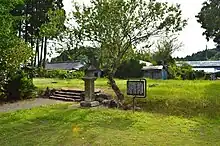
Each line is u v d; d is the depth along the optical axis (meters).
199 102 10.58
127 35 11.29
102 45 11.14
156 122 8.33
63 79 27.77
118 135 6.86
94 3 10.83
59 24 11.16
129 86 9.91
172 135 6.88
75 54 11.41
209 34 24.08
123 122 8.32
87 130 7.38
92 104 11.47
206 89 13.61
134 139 6.50
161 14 11.40
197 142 6.30
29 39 33.03
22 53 15.21
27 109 11.07
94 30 10.91
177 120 8.62
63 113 9.77
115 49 11.36
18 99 14.62
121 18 10.97
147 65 35.19
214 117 9.05
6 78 14.48
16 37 13.04
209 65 45.06
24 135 6.98
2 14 10.71
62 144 6.18
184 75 29.33
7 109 11.45
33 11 30.72
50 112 10.08
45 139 6.59
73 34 11.11
